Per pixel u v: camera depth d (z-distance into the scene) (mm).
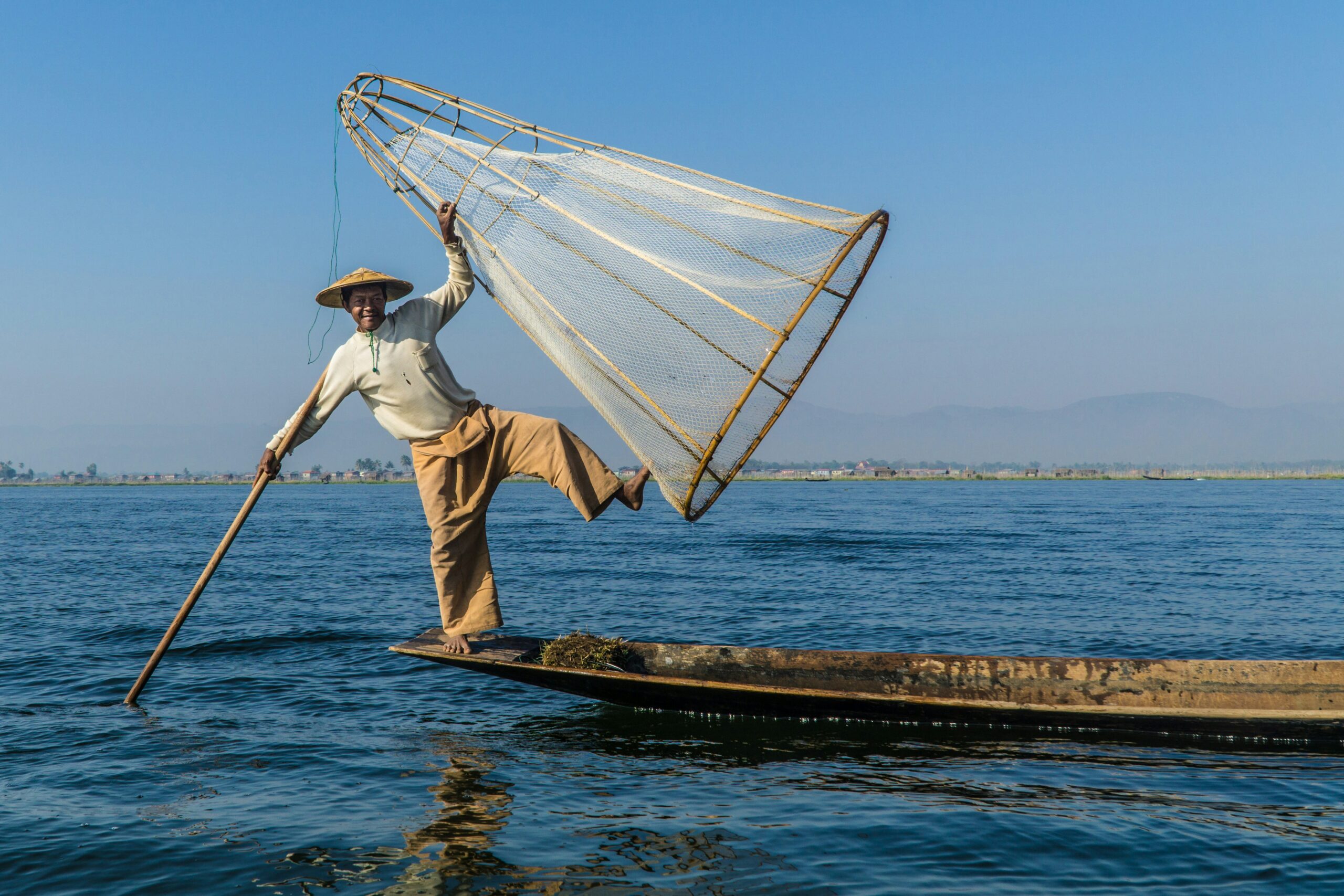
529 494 111500
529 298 7078
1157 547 29922
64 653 12539
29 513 63250
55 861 5762
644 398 6844
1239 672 8344
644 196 6938
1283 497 88500
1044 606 17047
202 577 9398
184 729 8805
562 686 8859
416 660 12062
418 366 7512
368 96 7730
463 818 6492
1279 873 5500
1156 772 7371
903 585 20219
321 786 7160
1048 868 5613
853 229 6336
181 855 5855
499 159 7262
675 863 5699
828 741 8297
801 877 5523
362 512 63812
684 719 9094
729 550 29641
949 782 7191
